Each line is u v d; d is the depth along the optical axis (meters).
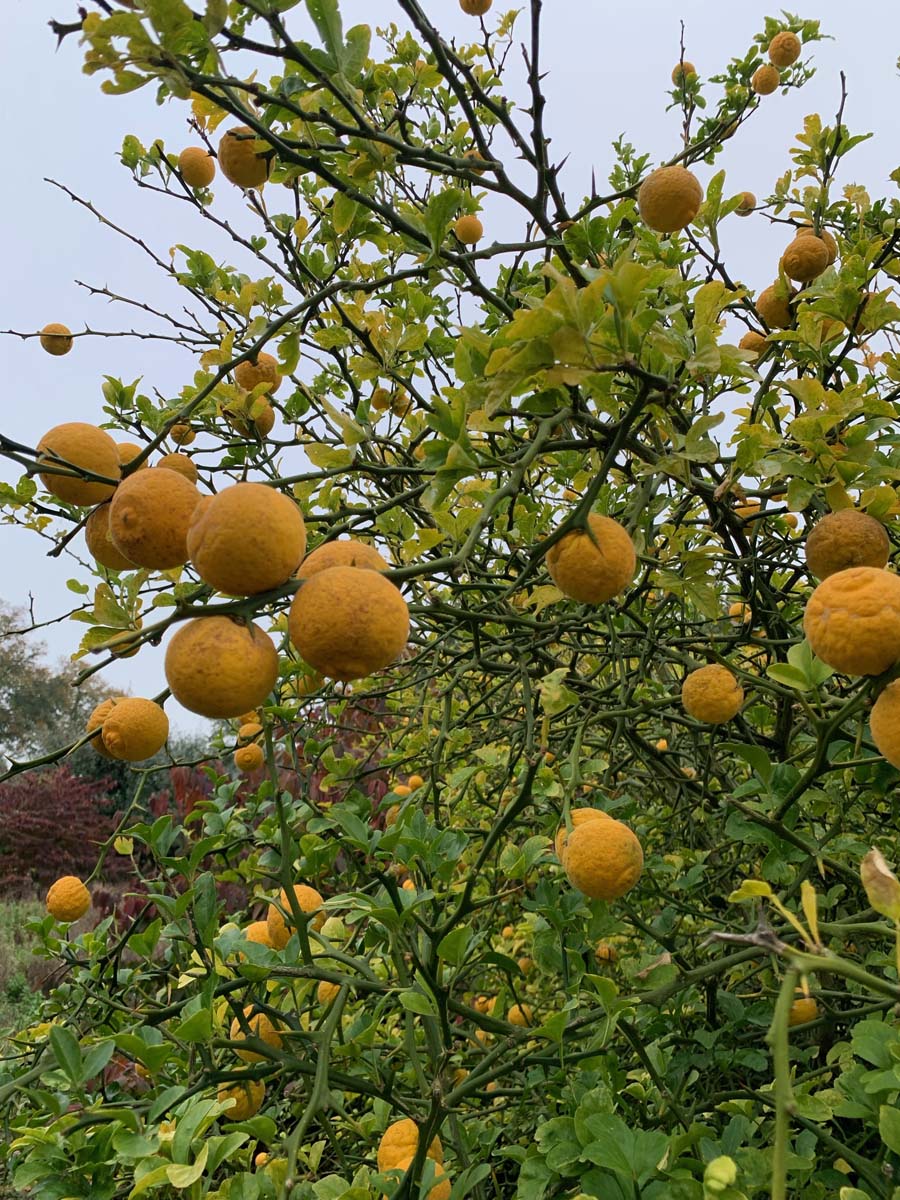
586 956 0.59
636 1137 0.43
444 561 0.43
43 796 3.54
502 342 0.47
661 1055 0.55
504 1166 0.75
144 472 0.42
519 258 0.76
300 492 0.78
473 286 0.64
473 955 0.66
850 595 0.39
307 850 0.65
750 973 0.65
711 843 0.84
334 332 0.75
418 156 0.58
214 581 0.36
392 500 0.64
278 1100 0.67
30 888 3.27
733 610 0.97
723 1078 0.69
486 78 0.96
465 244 0.87
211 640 0.36
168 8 0.42
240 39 0.48
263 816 0.89
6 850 3.31
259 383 0.79
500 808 0.82
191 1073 0.52
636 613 0.84
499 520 0.82
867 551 0.49
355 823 0.56
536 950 0.59
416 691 1.10
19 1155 0.61
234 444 0.82
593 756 0.96
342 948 0.62
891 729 0.39
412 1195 0.46
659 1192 0.42
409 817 0.63
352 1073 0.59
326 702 0.94
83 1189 0.45
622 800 0.69
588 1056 0.50
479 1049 0.68
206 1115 0.43
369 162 0.62
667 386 0.46
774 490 0.66
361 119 0.54
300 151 0.66
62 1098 0.47
